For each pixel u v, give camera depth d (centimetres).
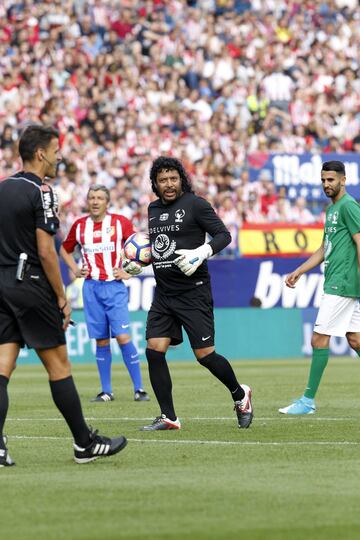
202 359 3512
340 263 4012
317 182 8775
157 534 1936
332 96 11019
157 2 11019
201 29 10994
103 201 5019
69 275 7900
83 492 2334
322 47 11400
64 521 2053
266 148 10212
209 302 3516
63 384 2686
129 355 4884
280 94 10738
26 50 9969
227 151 10031
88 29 10450
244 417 3569
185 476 2539
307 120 10706
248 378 6103
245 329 8369
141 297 7969
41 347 2648
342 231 4003
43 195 2634
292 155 8794
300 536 1912
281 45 11131
